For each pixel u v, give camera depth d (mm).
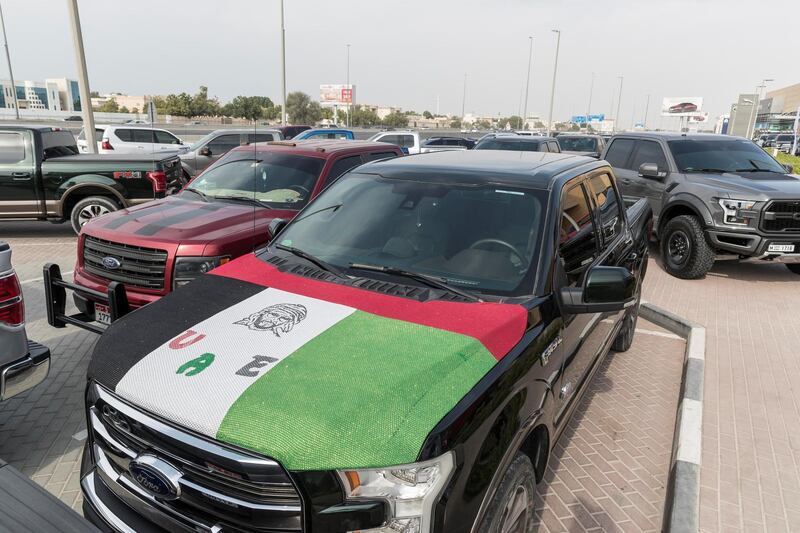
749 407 4547
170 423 2008
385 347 2242
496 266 2881
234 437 1873
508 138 16125
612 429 4258
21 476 1920
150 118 19484
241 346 2264
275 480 1833
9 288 3256
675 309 7062
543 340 2578
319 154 6293
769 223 7727
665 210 8930
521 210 3109
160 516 2129
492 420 2121
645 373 5246
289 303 2604
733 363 5414
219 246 4723
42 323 5969
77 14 13945
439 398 2010
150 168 9922
